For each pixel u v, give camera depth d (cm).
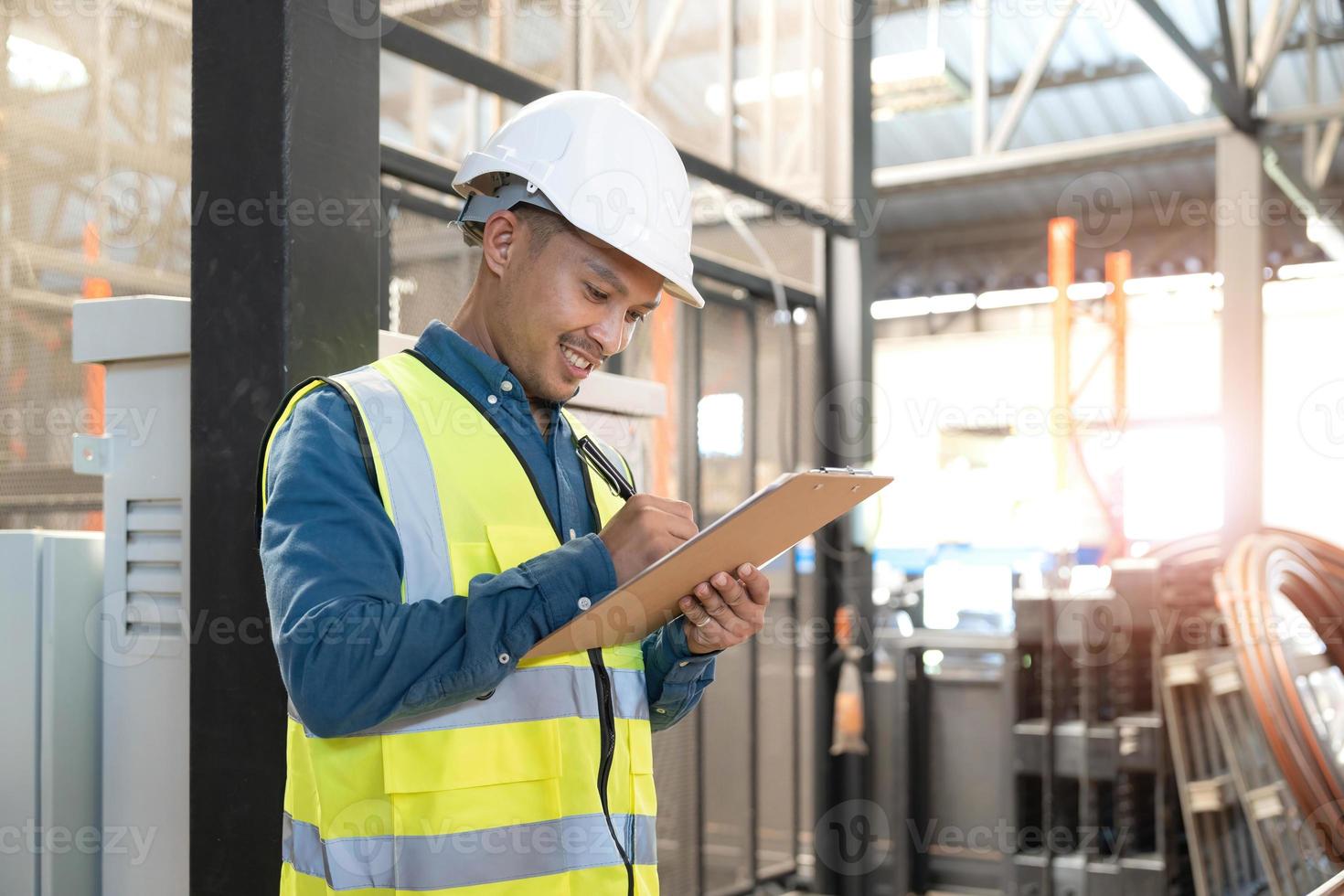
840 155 377
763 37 355
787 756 357
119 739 136
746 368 350
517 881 94
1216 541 381
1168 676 315
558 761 97
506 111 275
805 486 87
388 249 232
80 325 137
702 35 332
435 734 93
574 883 97
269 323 122
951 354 1146
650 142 108
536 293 103
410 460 96
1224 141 531
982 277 1197
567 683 100
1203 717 319
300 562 87
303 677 84
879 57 487
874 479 96
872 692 366
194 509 127
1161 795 321
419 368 104
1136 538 880
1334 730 312
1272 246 996
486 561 97
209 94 127
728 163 341
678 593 95
